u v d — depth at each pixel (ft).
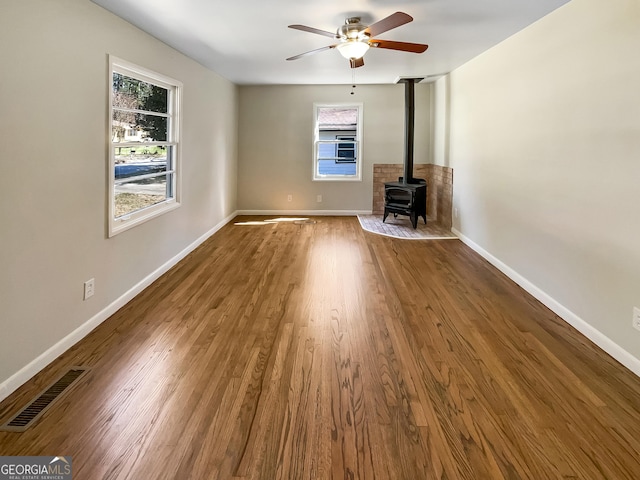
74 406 6.98
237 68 19.44
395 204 23.66
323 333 9.92
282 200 26.81
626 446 6.15
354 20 11.54
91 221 9.98
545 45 11.66
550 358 8.79
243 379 7.89
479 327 10.30
